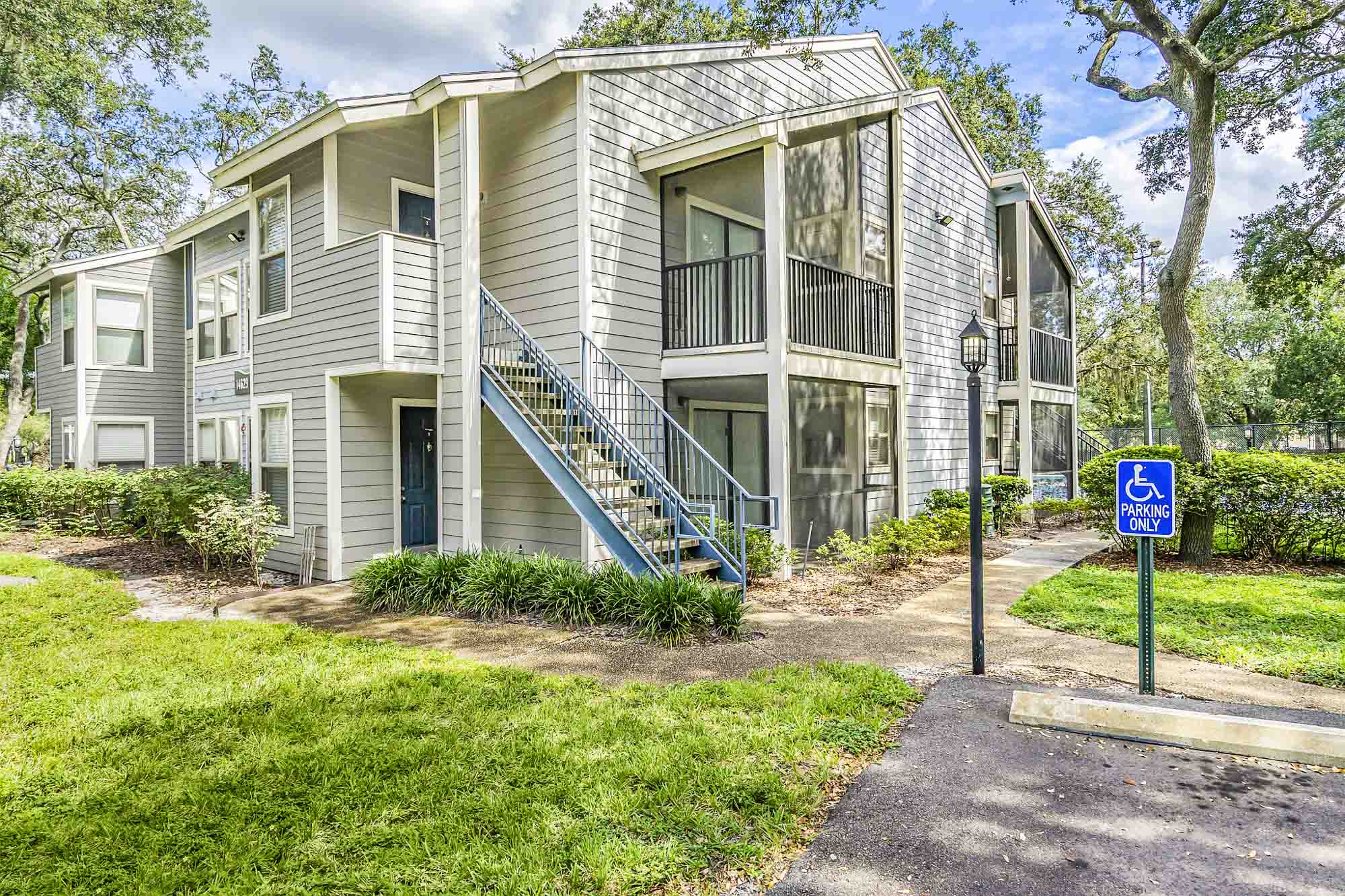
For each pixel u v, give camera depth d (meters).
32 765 3.62
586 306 8.17
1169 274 9.04
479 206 8.78
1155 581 7.70
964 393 13.02
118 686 4.79
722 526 8.01
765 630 6.07
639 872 2.65
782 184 8.20
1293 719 3.92
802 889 2.58
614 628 6.13
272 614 6.97
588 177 8.23
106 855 2.85
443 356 8.34
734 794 3.18
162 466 13.67
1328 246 15.82
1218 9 8.77
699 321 9.11
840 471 10.96
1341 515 8.06
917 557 9.35
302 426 9.15
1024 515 13.35
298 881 2.66
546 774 3.40
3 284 22.91
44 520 13.23
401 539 9.45
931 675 4.88
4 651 5.62
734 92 10.20
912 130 11.55
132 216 22.19
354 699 4.46
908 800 3.19
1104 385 28.06
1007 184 14.10
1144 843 2.84
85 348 14.03
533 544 8.70
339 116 8.18
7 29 15.70
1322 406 25.97
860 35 12.05
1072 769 3.46
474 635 6.04
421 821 3.02
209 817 3.10
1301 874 2.62
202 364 13.23
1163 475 4.28
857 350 9.90
